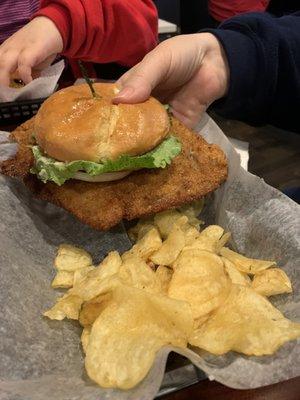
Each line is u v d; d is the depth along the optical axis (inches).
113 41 19.8
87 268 10.1
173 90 13.6
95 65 21.0
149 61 11.7
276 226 10.3
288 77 13.2
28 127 11.8
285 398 7.9
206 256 9.4
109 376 7.2
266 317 8.0
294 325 7.8
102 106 10.1
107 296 8.8
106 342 7.8
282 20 13.8
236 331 7.8
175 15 37.4
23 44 17.0
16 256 9.7
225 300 8.5
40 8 19.4
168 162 10.4
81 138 9.7
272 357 7.7
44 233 11.0
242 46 13.0
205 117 13.5
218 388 8.0
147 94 10.9
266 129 18.9
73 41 18.3
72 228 11.4
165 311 8.0
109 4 18.7
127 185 10.6
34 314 8.9
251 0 26.5
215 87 13.4
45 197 10.8
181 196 10.7
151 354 7.3
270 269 9.5
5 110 16.0
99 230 10.7
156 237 10.4
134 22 19.2
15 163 11.0
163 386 7.9
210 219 12.0
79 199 10.5
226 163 11.5
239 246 11.0
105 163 9.7
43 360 8.0
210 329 8.1
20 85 17.2
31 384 7.3
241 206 11.2
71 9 17.8
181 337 7.8
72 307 8.9
